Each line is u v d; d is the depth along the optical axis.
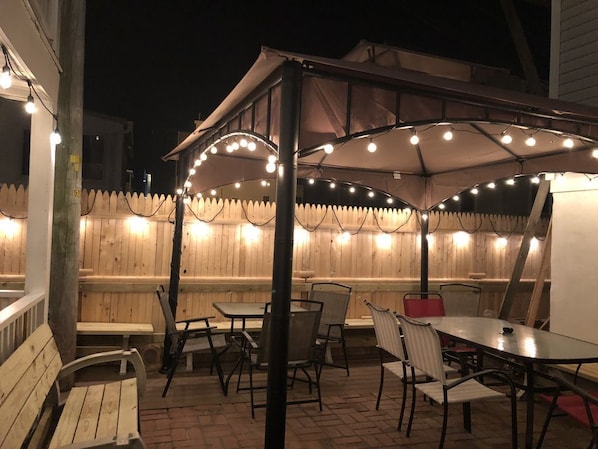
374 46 7.11
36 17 3.14
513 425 3.44
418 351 3.65
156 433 3.75
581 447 3.71
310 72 3.06
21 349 2.77
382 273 6.95
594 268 5.31
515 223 7.57
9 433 2.14
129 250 5.80
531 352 3.45
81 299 5.57
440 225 7.17
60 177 4.75
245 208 6.27
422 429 3.97
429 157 5.84
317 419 4.14
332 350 6.34
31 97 3.11
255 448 3.53
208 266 6.13
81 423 2.69
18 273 5.22
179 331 4.70
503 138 4.18
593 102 5.95
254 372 5.44
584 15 6.09
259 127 3.65
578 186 5.46
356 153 5.57
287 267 2.95
